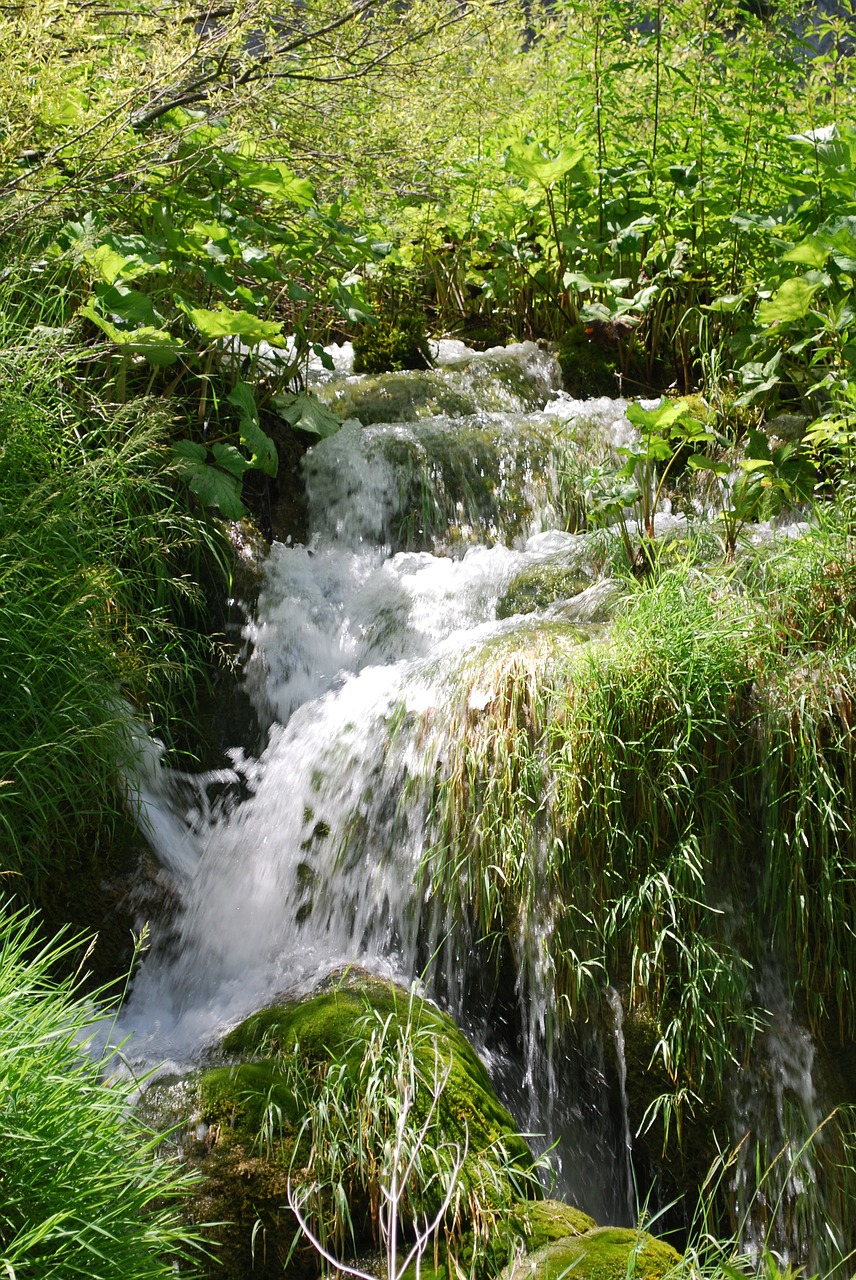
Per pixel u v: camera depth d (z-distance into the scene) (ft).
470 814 12.71
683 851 11.71
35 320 15.78
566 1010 12.00
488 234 25.55
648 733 12.17
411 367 22.57
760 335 19.30
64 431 14.12
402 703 13.94
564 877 12.12
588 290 23.09
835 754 12.13
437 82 22.66
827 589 13.29
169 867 13.82
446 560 17.88
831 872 11.78
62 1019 8.84
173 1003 12.73
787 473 17.53
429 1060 10.29
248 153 20.26
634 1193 11.77
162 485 15.78
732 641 12.64
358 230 23.22
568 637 13.76
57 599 13.11
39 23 14.85
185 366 17.12
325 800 14.11
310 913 13.70
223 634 16.17
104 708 13.00
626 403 21.07
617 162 24.71
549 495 19.26
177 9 18.30
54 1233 6.93
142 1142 9.63
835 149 20.51
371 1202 9.25
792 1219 11.14
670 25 24.25
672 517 18.07
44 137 16.67
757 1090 11.44
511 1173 9.79
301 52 20.80
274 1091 10.00
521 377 22.24
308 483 18.70
